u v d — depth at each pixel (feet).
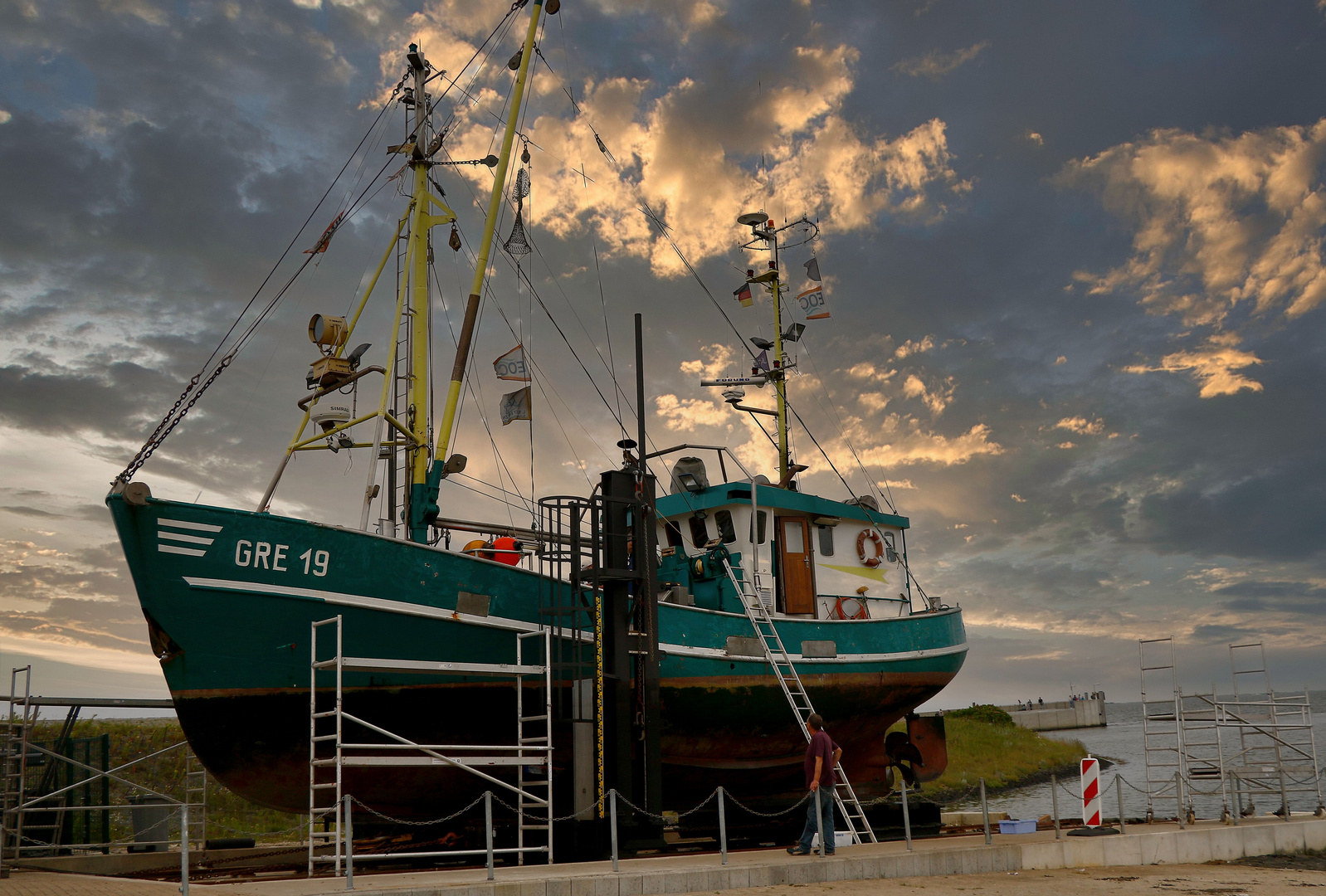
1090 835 44.45
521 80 64.23
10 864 41.75
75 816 50.60
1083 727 298.56
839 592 67.72
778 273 79.77
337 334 57.21
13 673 44.83
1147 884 37.04
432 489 55.88
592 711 46.32
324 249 60.59
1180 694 54.24
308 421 58.85
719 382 77.00
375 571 45.60
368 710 45.75
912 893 34.12
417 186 61.41
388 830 51.24
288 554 43.88
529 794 41.39
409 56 62.49
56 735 56.49
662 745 55.52
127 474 43.39
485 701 48.06
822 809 40.22
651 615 47.67
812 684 60.03
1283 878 39.45
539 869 36.58
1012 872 40.52
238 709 43.75
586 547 51.31
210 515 42.80
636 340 52.90
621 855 43.34
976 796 112.47
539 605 49.19
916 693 67.10
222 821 71.51
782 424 77.77
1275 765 54.90
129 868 47.67
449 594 47.21
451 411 58.49
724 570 61.93
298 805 46.93
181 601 42.27
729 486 63.46
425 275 60.39
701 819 59.41
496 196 62.34
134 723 84.23
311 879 33.81
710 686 55.11
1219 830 46.68
